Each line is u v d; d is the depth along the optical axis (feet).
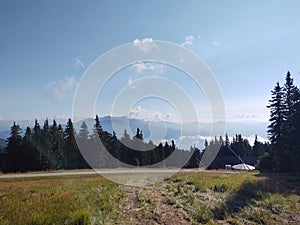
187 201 37.32
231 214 32.45
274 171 108.58
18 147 159.53
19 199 34.60
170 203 35.94
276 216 33.22
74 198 35.17
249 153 237.66
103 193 39.09
